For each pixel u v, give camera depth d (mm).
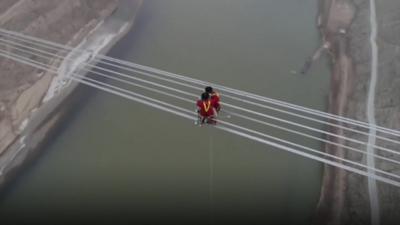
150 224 24328
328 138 28047
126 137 29469
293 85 32688
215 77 33688
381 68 32219
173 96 30438
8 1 37906
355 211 24359
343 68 33500
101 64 34906
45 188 26969
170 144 28719
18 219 25203
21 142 29312
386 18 36031
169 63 35375
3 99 31203
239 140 28328
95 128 30281
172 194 25906
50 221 24812
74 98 32219
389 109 28875
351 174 25812
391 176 24812
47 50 35406
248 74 33844
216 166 27219
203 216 24672
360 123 28562
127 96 31969
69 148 29266
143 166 27656
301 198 25500
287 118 29391
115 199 25844
